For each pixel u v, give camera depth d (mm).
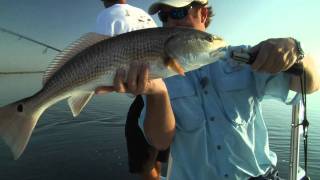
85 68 637
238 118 708
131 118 1356
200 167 720
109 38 631
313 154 1518
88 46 654
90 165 1476
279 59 576
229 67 729
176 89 735
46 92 665
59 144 1615
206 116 721
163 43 621
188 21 804
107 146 1644
